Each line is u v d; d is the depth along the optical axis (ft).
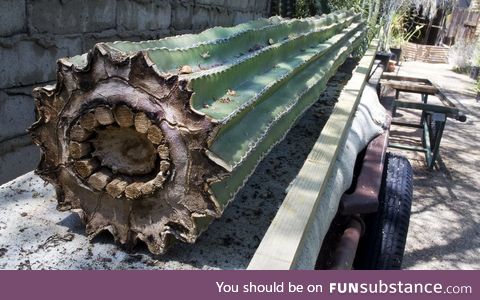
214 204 3.66
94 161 3.96
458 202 16.06
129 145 3.92
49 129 3.98
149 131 3.62
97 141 3.96
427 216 14.75
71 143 3.91
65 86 3.79
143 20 12.29
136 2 11.72
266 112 5.04
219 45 5.16
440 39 64.49
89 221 4.11
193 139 3.54
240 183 4.17
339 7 27.96
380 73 14.56
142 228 3.95
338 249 5.66
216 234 4.38
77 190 4.09
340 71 13.43
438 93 18.81
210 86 4.10
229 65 4.68
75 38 9.52
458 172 18.93
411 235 13.42
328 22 11.73
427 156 18.84
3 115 8.10
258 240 4.33
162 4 13.30
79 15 9.51
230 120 3.81
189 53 4.49
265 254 3.32
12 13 7.83
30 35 8.31
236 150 3.92
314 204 4.02
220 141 3.83
